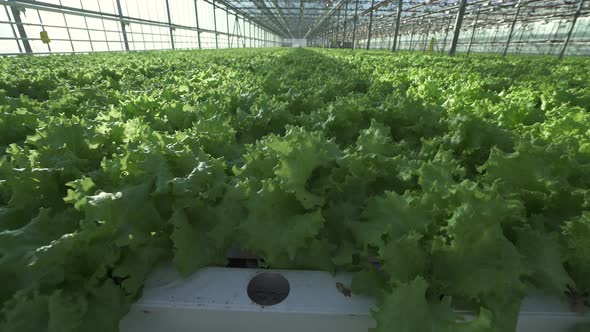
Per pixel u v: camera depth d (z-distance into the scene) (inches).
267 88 248.8
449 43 1882.4
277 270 80.5
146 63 417.1
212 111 155.3
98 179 86.7
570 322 70.4
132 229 72.1
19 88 235.9
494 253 66.0
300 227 79.2
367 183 96.0
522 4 908.6
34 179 82.4
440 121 137.7
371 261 85.4
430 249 70.5
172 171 87.4
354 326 72.3
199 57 626.8
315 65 467.5
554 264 70.0
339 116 146.2
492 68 411.8
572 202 82.7
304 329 73.7
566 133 128.2
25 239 66.6
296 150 86.8
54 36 842.2
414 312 60.9
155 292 74.2
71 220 75.2
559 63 608.1
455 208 71.8
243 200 85.5
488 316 60.0
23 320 57.4
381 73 357.4
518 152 87.8
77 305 62.5
